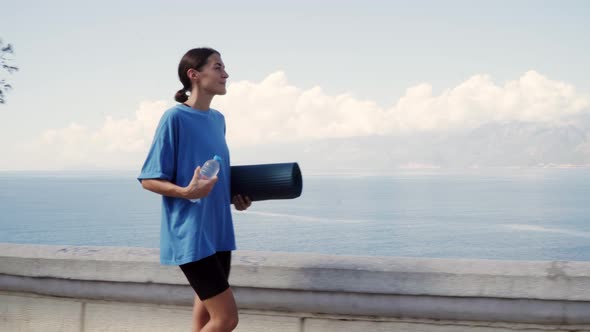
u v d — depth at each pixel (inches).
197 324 85.0
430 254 6860.2
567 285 80.5
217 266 77.9
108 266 99.4
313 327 93.0
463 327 86.7
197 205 76.8
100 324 102.8
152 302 98.7
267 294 92.1
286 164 85.9
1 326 108.4
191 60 80.6
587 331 82.0
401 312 87.0
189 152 78.5
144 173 77.8
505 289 82.4
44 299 106.0
